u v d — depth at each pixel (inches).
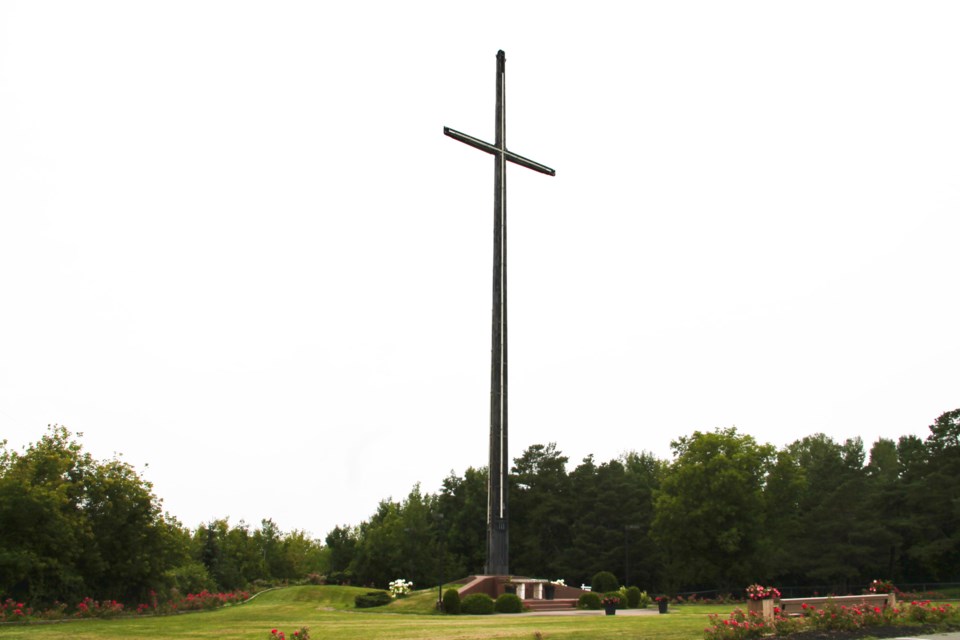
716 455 2301.9
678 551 2364.7
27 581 1191.6
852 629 740.0
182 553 1486.2
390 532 2945.4
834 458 2726.4
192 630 885.8
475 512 3088.1
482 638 749.3
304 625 965.8
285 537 3351.4
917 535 2263.8
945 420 2333.9
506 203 1857.8
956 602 1343.5
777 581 2559.1
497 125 1907.0
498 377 1743.4
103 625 993.5
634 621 948.0
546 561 2874.0
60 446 1371.8
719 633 691.4
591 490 2878.9
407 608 1439.5
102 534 1346.0
